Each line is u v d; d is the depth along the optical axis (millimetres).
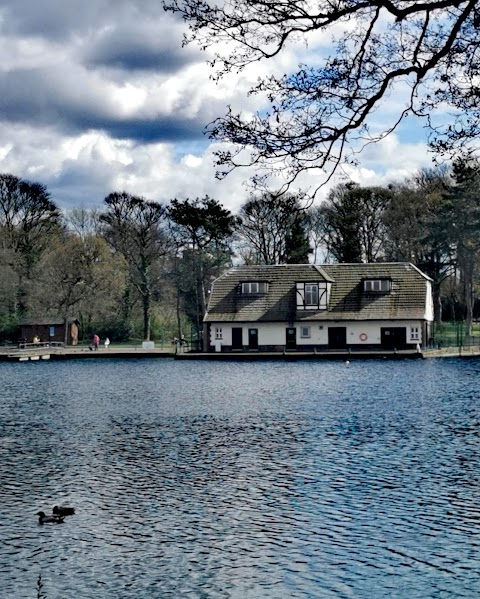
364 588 20703
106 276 114188
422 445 38375
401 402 55688
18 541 24641
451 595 20203
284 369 85188
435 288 117188
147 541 24500
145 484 31531
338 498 28828
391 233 117875
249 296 104812
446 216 104500
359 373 79062
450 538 24312
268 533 25047
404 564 22281
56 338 120875
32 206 123125
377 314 100938
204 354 100000
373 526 25531
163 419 49469
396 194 118438
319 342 102000
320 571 21859
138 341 125688
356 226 120375
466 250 105125
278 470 33469
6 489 30969
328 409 52594
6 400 61156
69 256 114438
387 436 41156
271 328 102938
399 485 30484
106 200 121312
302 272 105000
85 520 26703
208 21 11734
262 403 56625
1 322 120875
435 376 74938
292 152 12102
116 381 75938
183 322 127375
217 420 48531
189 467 34438
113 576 21734
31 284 117438
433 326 113688
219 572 21922
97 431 44875
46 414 52750
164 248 120625
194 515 27062
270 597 20234
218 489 30484
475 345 100250
